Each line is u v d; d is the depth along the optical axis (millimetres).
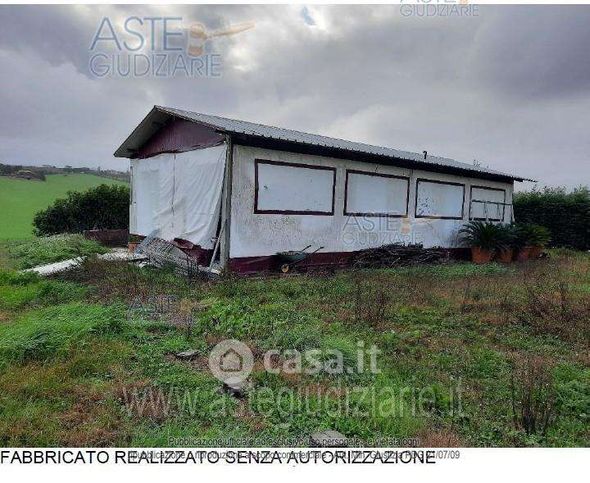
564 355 5059
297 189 10398
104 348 4473
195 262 9320
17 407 3332
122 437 3029
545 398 3693
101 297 6777
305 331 5250
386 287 8320
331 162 11039
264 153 9742
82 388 3666
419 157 15617
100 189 18266
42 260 10961
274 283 8297
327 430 3170
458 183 14883
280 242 10141
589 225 19000
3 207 24422
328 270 10727
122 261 9930
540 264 13828
